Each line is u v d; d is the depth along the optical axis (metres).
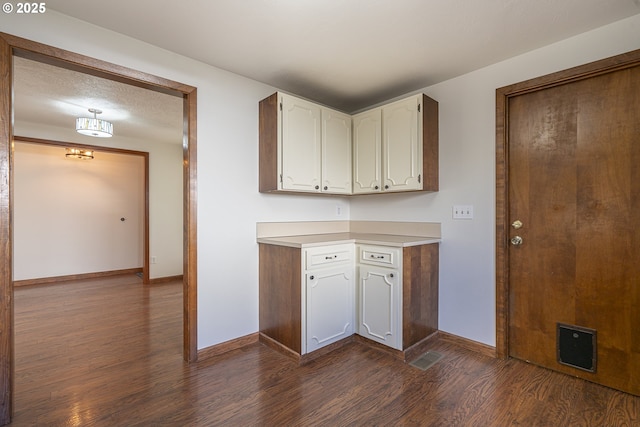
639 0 1.61
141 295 4.14
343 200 3.37
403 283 2.27
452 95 2.55
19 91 2.85
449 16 1.75
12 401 1.61
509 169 2.28
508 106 2.28
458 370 2.12
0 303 1.56
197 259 2.29
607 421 1.59
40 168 4.82
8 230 1.59
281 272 2.41
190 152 2.26
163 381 1.99
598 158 1.92
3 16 1.58
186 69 2.23
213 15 1.74
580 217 1.99
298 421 1.61
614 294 1.87
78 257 5.16
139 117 3.65
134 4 1.65
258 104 2.64
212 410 1.70
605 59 1.84
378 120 2.72
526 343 2.22
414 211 2.81
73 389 1.89
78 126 3.12
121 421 1.60
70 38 1.77
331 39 1.99
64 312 3.40
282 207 2.83
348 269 2.55
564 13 1.72
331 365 2.20
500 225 2.27
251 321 2.61
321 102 3.10
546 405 1.73
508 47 2.08
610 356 1.88
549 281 2.11
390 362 2.24
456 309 2.53
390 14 1.73
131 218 5.71
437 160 2.62
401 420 1.61
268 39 1.99
